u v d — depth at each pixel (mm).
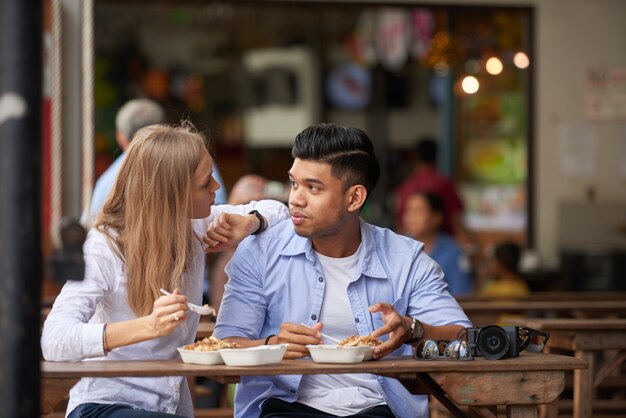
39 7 2416
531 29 9492
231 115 12039
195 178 3324
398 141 12008
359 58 11641
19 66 2393
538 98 9547
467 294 7816
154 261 3273
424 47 10625
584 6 9531
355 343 3154
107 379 3293
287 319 3535
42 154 2439
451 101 11445
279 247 3572
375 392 3498
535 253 9562
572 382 5781
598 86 9578
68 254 2891
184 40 11773
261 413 3453
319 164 3404
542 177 9602
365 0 9000
